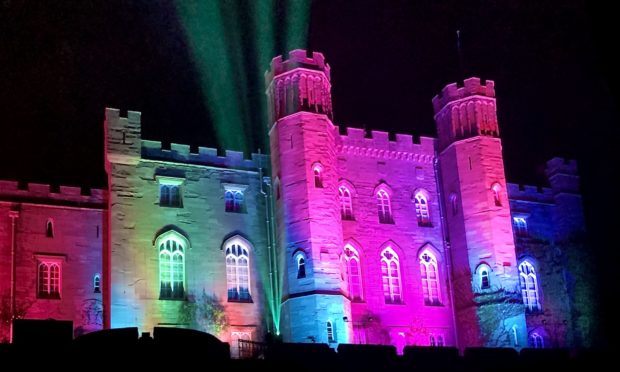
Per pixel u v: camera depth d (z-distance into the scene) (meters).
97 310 46.38
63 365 24.06
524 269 55.91
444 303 52.91
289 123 49.50
